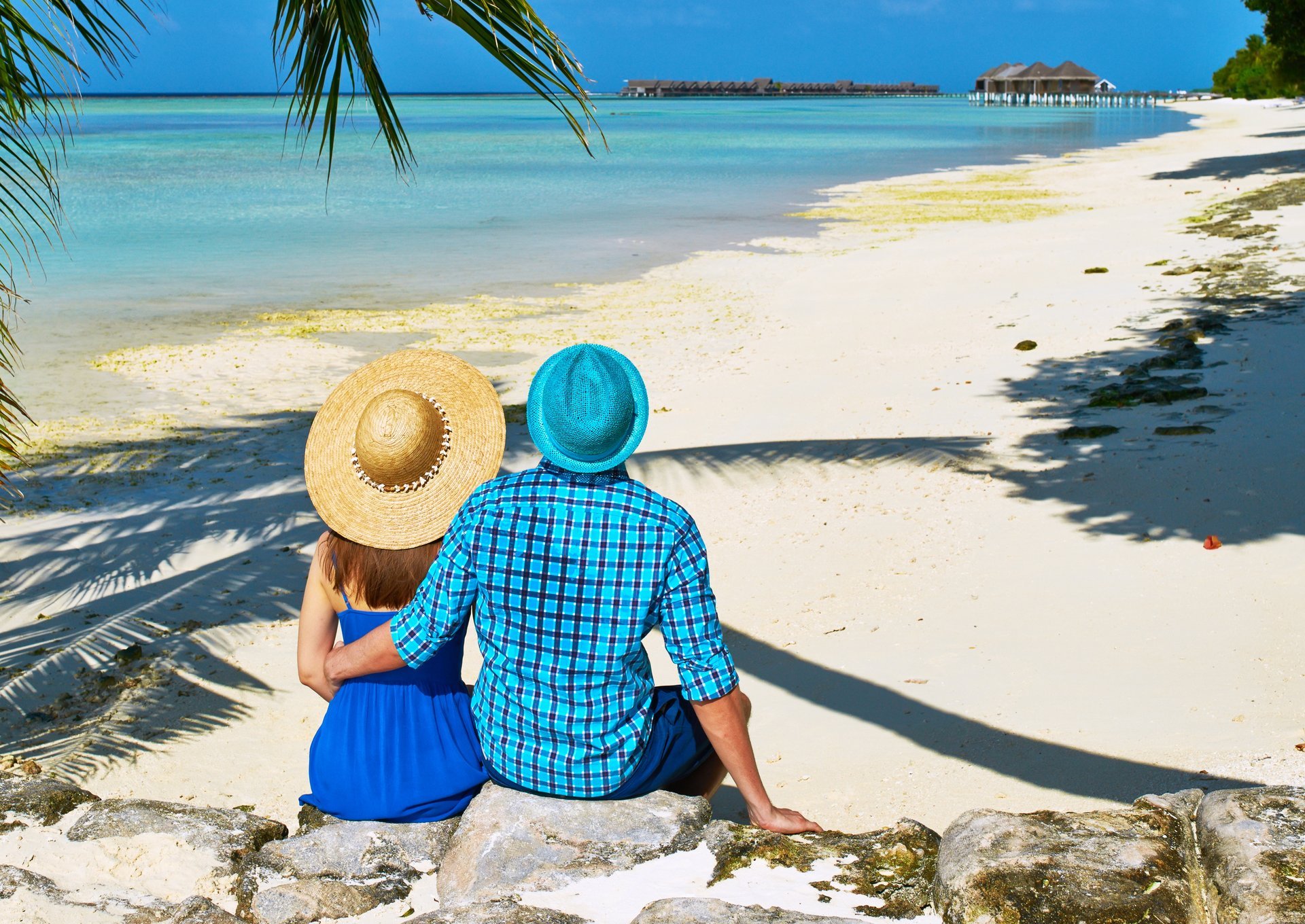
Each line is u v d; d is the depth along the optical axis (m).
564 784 3.01
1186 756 4.71
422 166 53.16
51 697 6.60
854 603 7.15
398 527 3.08
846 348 14.77
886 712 5.63
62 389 14.44
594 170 50.38
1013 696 5.62
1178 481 8.42
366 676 3.23
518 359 15.54
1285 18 38.06
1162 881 2.42
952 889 2.47
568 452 2.73
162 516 9.89
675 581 2.80
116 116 155.00
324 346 16.58
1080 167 44.97
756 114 147.12
